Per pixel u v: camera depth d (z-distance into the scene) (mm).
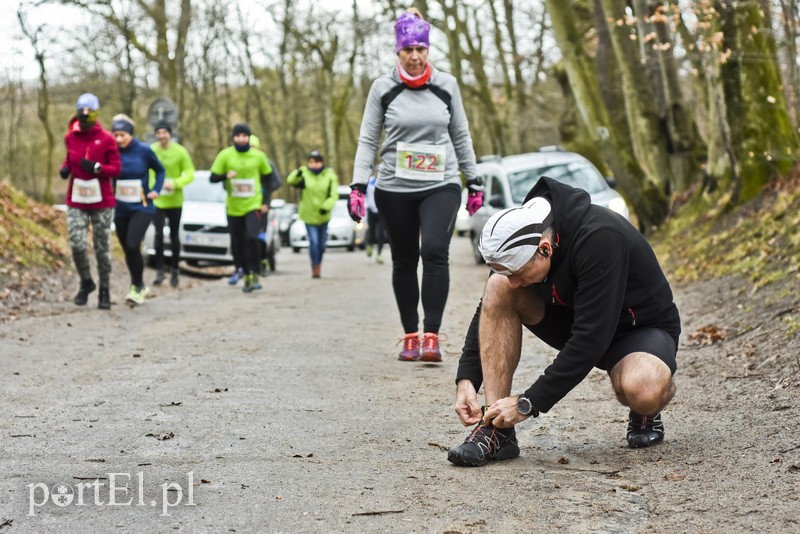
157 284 15859
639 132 20594
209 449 4996
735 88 14711
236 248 14859
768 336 7387
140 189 12328
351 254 28125
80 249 11602
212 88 47469
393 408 6086
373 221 22766
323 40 43125
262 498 4066
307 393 6570
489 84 43094
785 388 5816
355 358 8117
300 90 49969
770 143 14531
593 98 20031
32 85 36875
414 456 4852
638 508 3902
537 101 41500
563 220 4387
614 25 20344
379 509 3906
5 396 6410
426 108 7746
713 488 4082
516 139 42375
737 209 14586
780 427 4965
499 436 4664
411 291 8039
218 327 10141
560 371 4457
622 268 4410
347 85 46844
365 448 5035
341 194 32344
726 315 9125
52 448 4996
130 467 4594
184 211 19031
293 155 56469
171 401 6246
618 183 19781
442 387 6812
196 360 7938
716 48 14492
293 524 3734
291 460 4754
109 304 11852
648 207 19516
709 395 6066
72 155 11414
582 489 4180
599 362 4832
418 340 8047
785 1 14156
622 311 4629
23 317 10672
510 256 4262
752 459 4465
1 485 4266
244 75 44469
